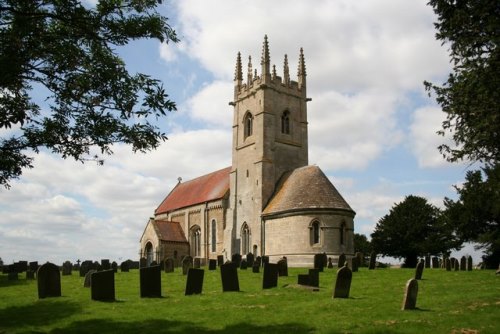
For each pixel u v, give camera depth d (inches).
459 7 856.9
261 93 2568.9
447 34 862.5
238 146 2682.1
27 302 885.2
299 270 1626.5
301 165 2632.9
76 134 642.2
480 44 834.8
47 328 666.8
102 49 616.7
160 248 2790.4
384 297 901.2
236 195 2625.5
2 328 672.4
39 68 595.2
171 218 3147.1
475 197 2166.6
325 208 2135.8
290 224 2197.3
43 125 636.1
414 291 767.1
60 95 618.2
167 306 810.8
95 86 608.7
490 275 1371.8
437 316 698.2
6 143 629.9
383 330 611.8
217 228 2709.2
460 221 2268.7
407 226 3166.8
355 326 638.5
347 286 889.5
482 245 2224.4
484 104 826.8
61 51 575.2
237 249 2546.8
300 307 783.1
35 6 563.2
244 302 842.8
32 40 561.0
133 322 685.9
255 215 2434.8
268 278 1054.4
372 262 1674.5
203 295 935.0
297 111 2694.4
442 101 901.8
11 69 536.7
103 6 583.8
